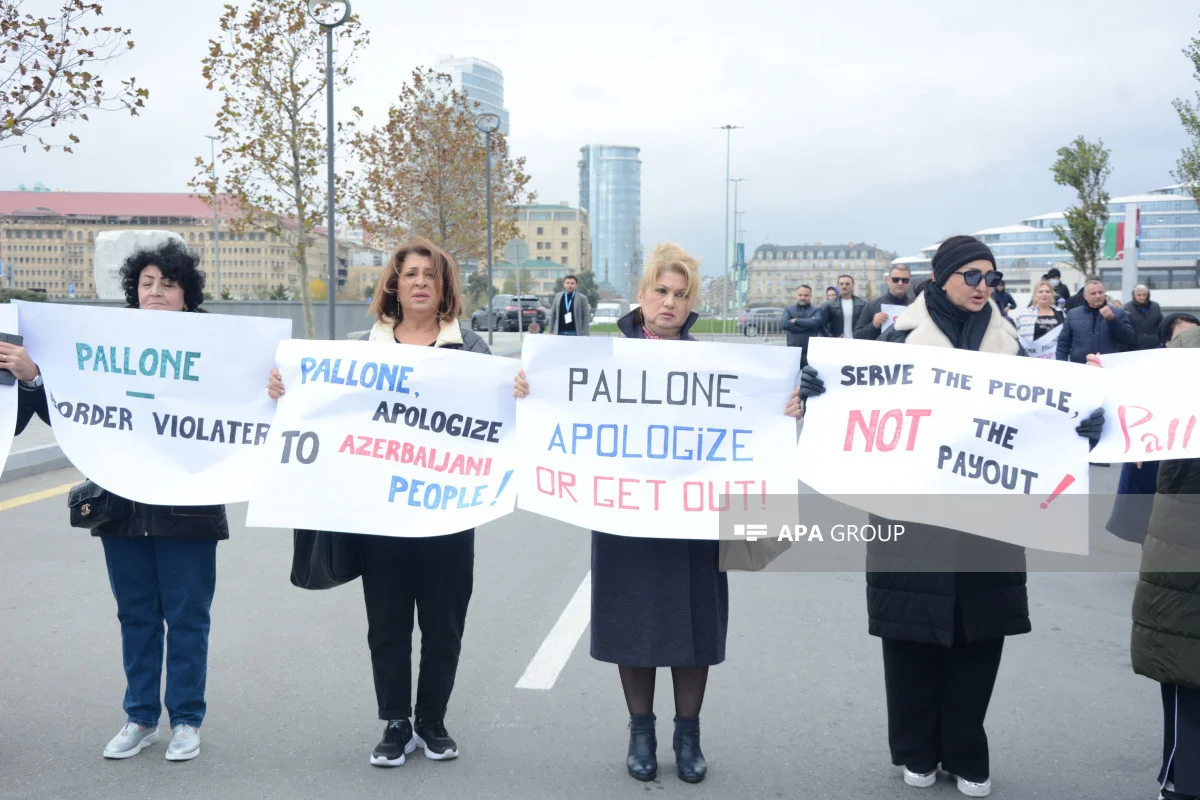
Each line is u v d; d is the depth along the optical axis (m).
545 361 3.93
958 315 3.79
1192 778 3.28
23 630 5.36
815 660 5.06
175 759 3.79
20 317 3.91
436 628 3.82
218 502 3.84
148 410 3.95
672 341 3.91
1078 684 4.82
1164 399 3.49
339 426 3.89
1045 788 3.70
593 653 3.71
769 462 3.86
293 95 20.58
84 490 3.80
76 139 11.94
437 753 3.84
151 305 4.04
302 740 4.00
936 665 3.62
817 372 3.81
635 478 3.86
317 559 3.81
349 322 32.19
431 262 3.97
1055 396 3.65
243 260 117.94
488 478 3.92
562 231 156.38
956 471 3.66
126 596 3.83
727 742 4.07
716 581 3.74
